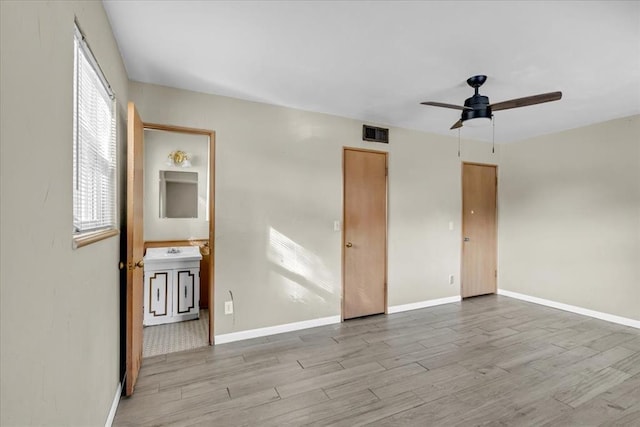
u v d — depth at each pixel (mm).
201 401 2062
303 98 3092
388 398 2107
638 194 3475
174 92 2824
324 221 3535
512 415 1937
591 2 1664
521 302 4484
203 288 4035
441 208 4391
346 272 3699
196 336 3168
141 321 2518
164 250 3875
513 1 1670
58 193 1066
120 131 2195
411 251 4148
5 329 736
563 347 2932
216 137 2992
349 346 2938
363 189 3809
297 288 3375
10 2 758
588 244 3893
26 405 837
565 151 4129
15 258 782
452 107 2578
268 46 2156
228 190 3039
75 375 1230
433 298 4320
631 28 1890
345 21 1872
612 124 3686
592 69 2436
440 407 2012
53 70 1026
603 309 3740
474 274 4727
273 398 2102
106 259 1752
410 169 4137
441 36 2020
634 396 2145
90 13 1455
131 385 2086
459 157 4543
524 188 4602
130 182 2027
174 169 4055
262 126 3201
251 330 3133
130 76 2604
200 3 1708
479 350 2857
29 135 858
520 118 3645
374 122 3850
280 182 3287
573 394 2164
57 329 1052
